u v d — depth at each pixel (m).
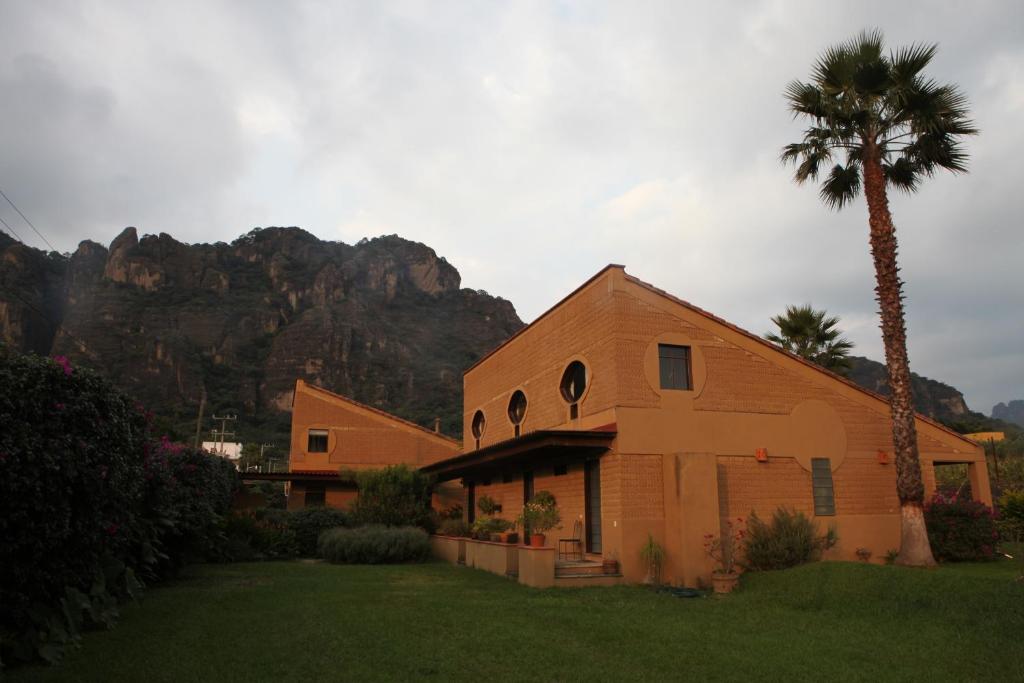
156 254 154.12
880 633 9.76
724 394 16.75
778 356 17.48
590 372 17.30
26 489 7.14
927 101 16.50
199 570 17.72
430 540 22.75
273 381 136.62
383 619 10.59
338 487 32.19
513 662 8.15
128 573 10.97
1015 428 88.94
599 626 10.25
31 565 7.54
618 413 15.72
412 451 35.12
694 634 9.77
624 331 16.25
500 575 16.55
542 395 20.64
